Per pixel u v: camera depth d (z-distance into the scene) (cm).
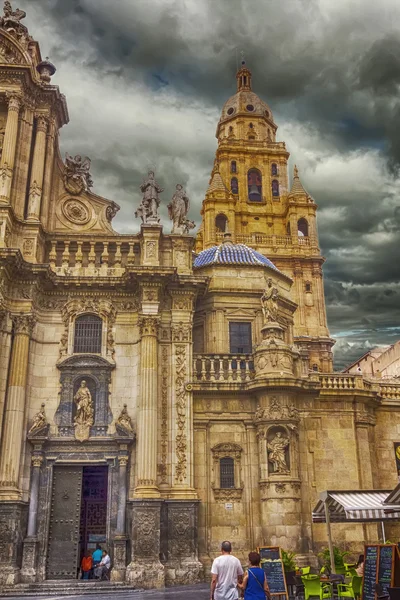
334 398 3169
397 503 2042
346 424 3148
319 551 2892
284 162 7638
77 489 2853
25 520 2736
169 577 2656
